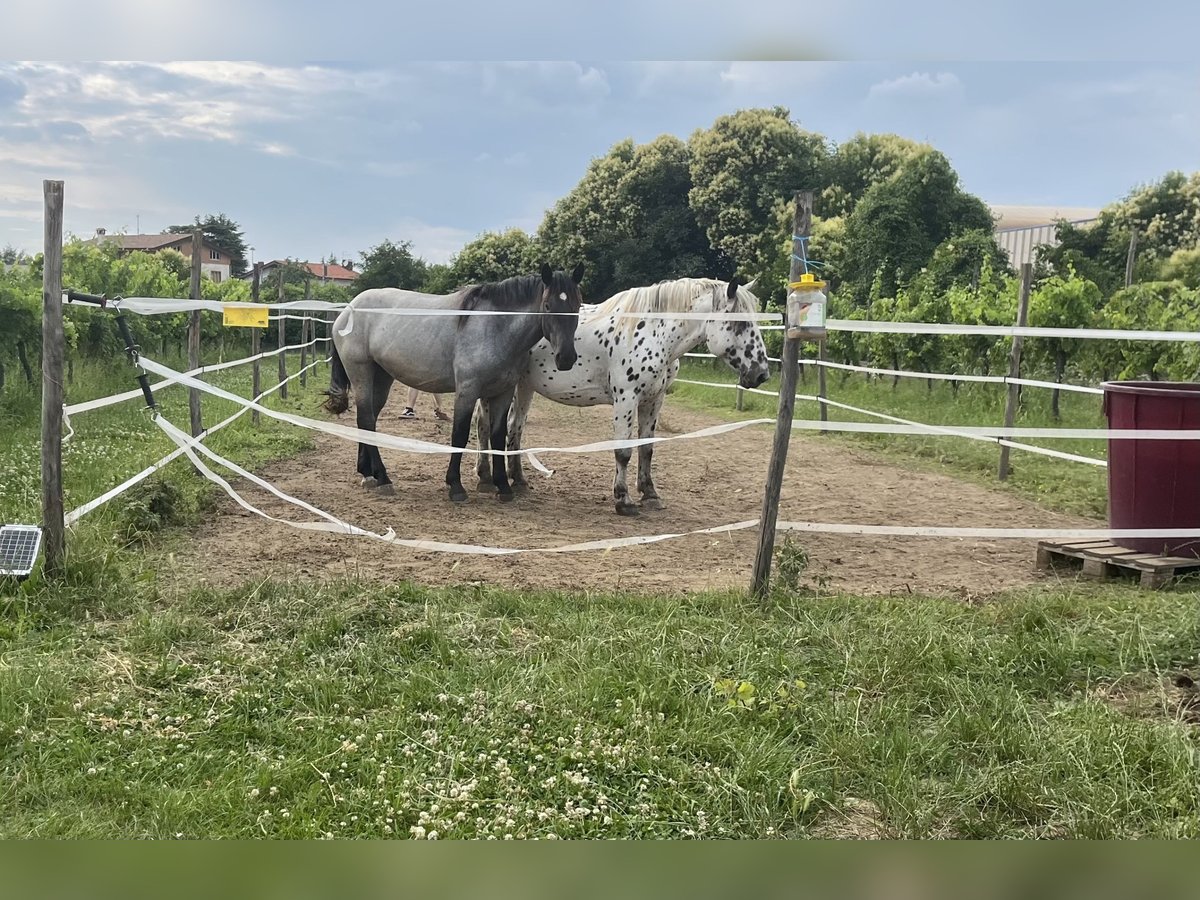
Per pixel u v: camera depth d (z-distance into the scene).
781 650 3.76
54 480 4.27
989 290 14.16
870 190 24.03
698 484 8.09
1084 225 31.28
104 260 15.70
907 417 11.66
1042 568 5.42
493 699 3.24
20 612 3.91
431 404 15.06
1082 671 3.67
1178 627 4.00
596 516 6.62
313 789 2.69
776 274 24.06
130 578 4.47
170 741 2.96
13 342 10.34
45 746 2.90
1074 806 2.65
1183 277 24.41
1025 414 11.21
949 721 3.15
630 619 4.04
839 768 2.85
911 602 4.42
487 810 2.62
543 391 6.94
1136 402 5.18
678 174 31.70
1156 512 5.14
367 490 7.21
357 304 7.05
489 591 4.44
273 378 16.84
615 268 31.67
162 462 5.60
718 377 18.53
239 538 5.57
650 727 3.04
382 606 4.17
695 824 2.58
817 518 6.73
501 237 33.16
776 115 32.09
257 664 3.52
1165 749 2.90
